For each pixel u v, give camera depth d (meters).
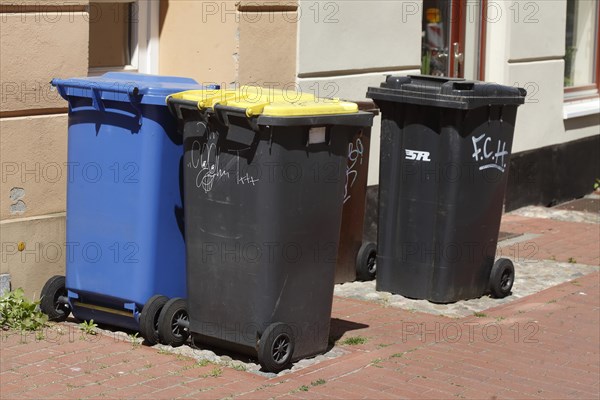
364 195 8.84
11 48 7.44
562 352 7.38
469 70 12.09
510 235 11.25
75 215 7.25
